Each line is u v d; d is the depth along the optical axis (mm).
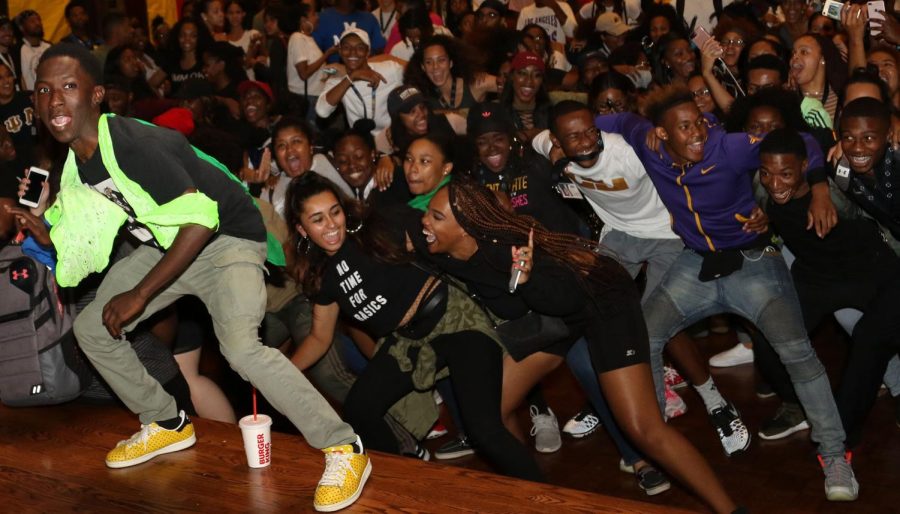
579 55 7531
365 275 3154
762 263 3600
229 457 3314
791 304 3564
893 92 4762
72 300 3619
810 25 6707
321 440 2887
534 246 3039
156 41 9828
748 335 5016
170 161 2621
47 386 3547
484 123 4000
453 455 4160
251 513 2941
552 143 4035
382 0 7793
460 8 9141
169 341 3742
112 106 5148
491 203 3006
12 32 7660
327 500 2883
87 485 3180
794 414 4086
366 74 5535
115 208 2781
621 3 8227
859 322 3676
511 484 3002
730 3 7305
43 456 3414
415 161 3867
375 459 3215
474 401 3117
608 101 5195
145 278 2674
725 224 3578
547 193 4090
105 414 3764
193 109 5844
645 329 3191
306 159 4344
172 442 3334
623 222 4008
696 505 3604
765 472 3836
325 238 3127
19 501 3104
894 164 3414
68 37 8516
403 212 3283
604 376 3143
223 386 4828
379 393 3264
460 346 3182
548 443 4172
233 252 2893
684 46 5988
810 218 3447
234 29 8969
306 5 8055
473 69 5297
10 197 3637
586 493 2924
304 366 3402
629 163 3730
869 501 3543
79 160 2725
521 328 3191
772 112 3877
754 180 3807
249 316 2840
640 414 3115
